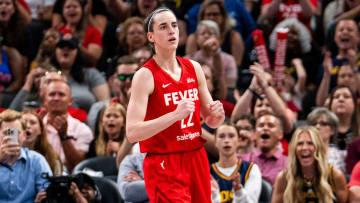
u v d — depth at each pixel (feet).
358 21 81.66
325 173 47.50
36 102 67.05
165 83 31.81
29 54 81.61
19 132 47.65
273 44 78.64
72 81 70.69
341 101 64.08
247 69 80.84
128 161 49.67
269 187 50.65
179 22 82.02
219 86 65.00
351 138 62.44
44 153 51.88
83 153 58.95
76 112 64.08
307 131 48.39
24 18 81.25
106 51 83.76
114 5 87.10
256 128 57.36
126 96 63.36
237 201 46.16
